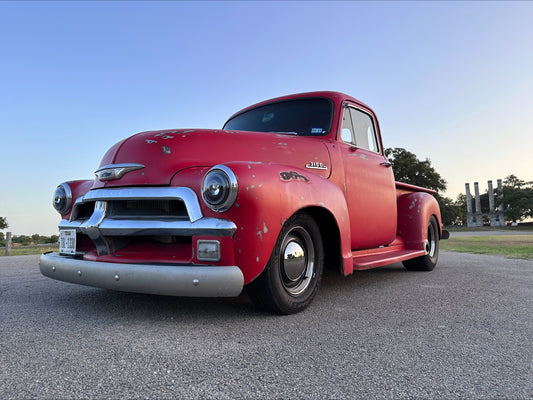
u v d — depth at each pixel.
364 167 3.64
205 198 2.12
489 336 2.04
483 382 1.47
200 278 2.02
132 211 2.38
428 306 2.74
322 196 2.62
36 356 1.70
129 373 1.52
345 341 1.94
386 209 3.97
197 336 2.00
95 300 2.85
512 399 1.33
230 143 2.61
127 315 2.42
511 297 3.07
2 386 1.40
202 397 1.33
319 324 2.25
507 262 5.78
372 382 1.46
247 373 1.53
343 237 2.84
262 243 2.16
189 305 2.69
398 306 2.74
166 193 2.24
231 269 2.05
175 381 1.45
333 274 4.39
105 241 2.37
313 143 3.13
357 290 3.38
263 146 2.74
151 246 2.37
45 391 1.36
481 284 3.71
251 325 2.21
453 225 72.38
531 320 2.37
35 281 3.85
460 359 1.71
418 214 4.48
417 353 1.78
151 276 2.09
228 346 1.85
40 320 2.30
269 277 2.28
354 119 3.83
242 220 2.11
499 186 68.81
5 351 1.76
